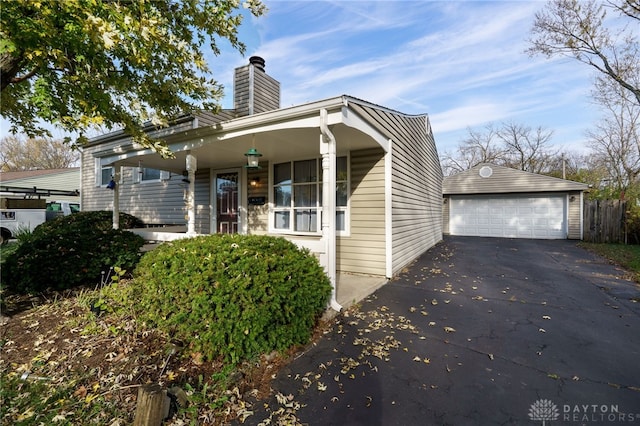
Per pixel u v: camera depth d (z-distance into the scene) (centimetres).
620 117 1596
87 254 395
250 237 342
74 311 324
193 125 792
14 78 315
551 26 1067
